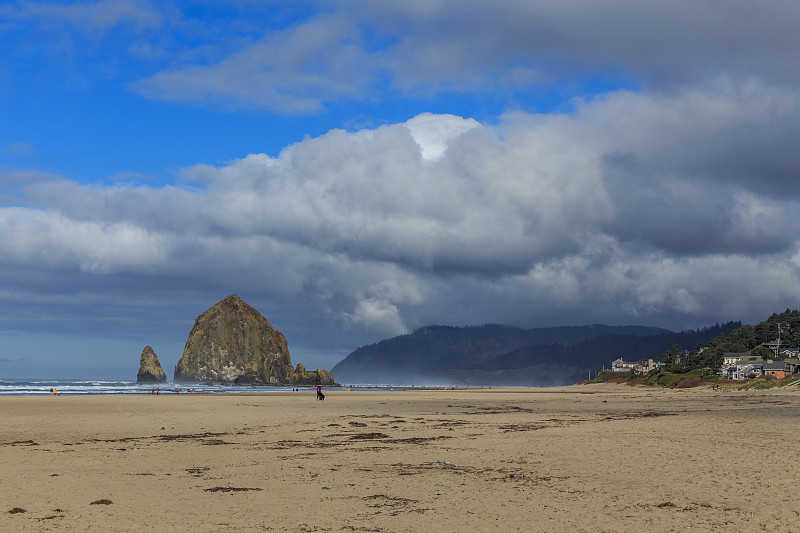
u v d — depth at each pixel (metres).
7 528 14.35
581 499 17.11
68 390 152.00
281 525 14.87
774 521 13.90
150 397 103.38
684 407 64.88
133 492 19.02
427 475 21.94
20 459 26.44
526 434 34.78
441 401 91.50
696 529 13.56
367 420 48.28
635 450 26.36
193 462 25.75
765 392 114.06
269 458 26.86
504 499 17.44
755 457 23.38
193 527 14.66
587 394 139.75
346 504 17.23
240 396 118.00
